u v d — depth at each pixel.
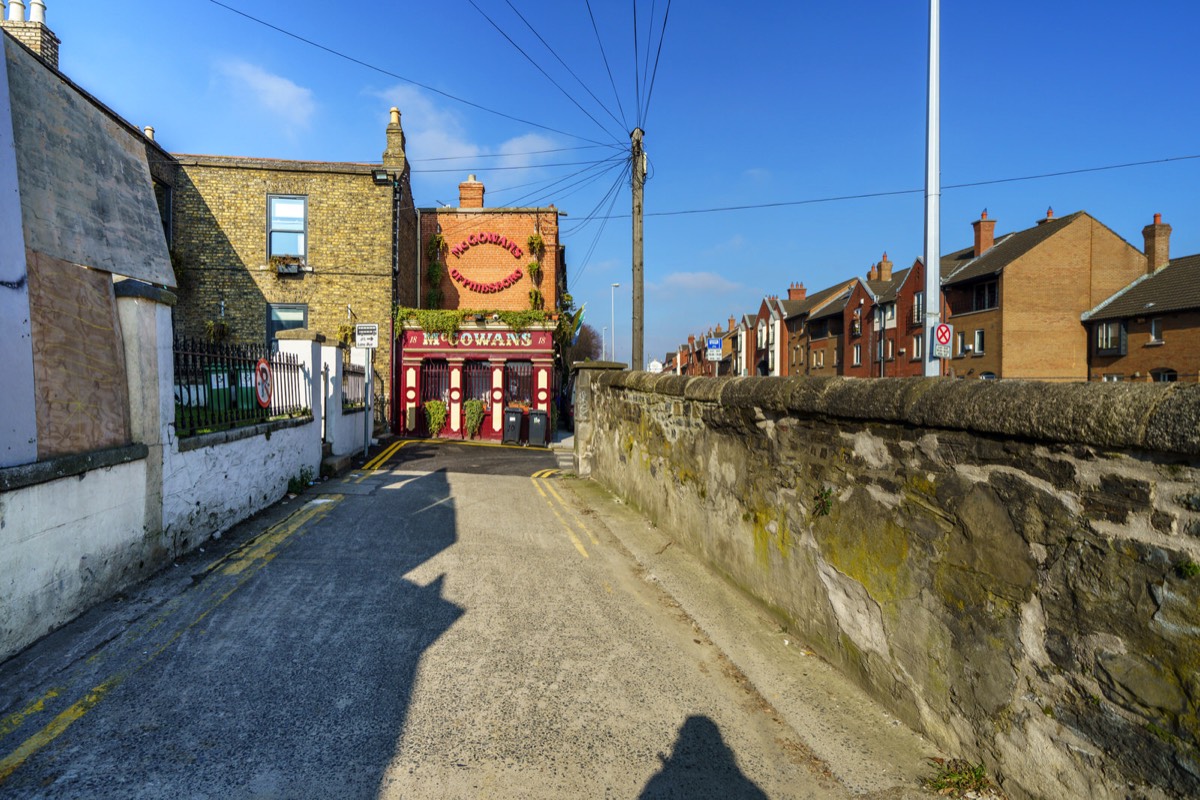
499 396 21.27
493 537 7.82
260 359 9.05
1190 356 31.91
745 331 75.62
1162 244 36.72
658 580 6.42
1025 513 2.92
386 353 20.34
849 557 4.26
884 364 47.16
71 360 4.93
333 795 3.04
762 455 5.53
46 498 4.47
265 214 19.72
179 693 3.89
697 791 3.17
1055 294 36.62
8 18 13.81
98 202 5.77
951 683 3.36
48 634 4.51
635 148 15.68
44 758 3.22
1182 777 2.23
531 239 23.53
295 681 4.10
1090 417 2.54
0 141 4.32
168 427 6.23
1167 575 2.31
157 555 6.03
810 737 3.64
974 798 3.02
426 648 4.66
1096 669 2.57
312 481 10.97
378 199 20.17
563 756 3.43
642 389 9.27
